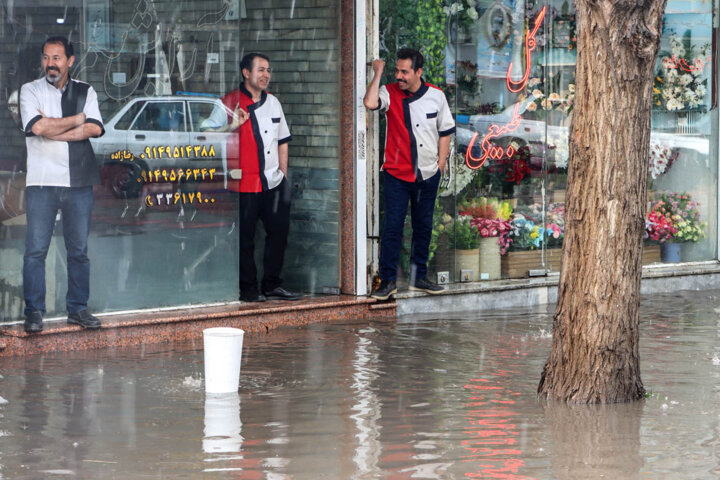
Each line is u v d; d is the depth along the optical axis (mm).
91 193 22125
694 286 31844
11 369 19781
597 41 16797
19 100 21516
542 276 29656
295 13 27125
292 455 14344
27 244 21375
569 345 17484
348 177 26656
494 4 28688
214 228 24562
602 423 16031
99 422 16047
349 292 26797
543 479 13328
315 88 27047
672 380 19062
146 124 23344
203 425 15875
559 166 29969
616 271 17234
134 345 22391
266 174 25781
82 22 22219
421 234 27047
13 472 13602
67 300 21922
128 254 23359
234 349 17969
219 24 24281
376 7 26391
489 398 17688
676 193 32375
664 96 32062
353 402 17344
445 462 14023
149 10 23234
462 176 28422
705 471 13664
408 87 26297
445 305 27594
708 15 32531
